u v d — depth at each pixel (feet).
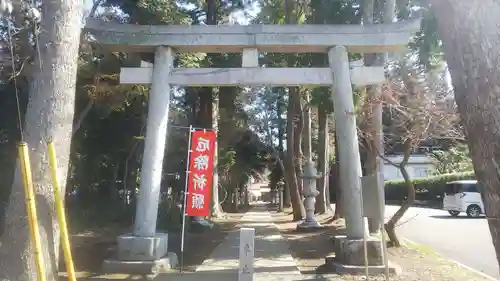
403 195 123.75
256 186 272.72
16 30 32.53
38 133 17.28
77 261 32.35
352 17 46.88
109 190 68.74
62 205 16.65
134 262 28.53
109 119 57.41
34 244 15.07
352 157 30.01
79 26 18.93
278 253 37.91
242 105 100.01
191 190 30.45
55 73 17.78
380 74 31.81
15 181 16.92
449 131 34.24
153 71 32.12
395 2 41.93
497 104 9.86
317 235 51.44
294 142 79.15
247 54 32.14
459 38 10.68
